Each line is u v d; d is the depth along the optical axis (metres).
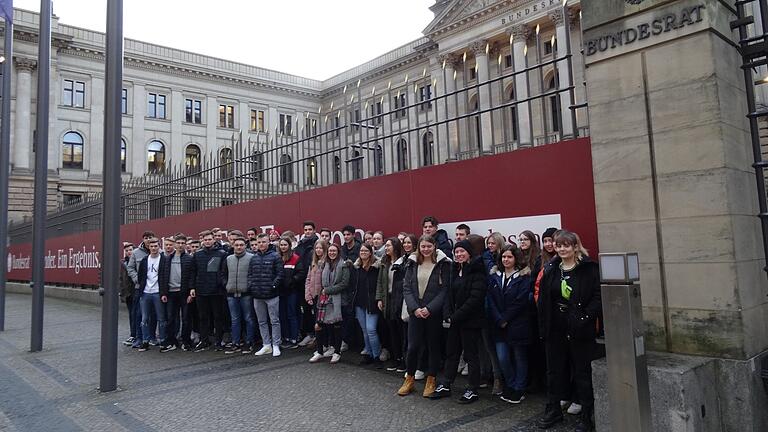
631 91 4.64
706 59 4.21
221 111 48.12
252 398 5.82
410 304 5.71
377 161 8.92
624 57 4.69
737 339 4.04
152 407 5.61
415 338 5.78
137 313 9.30
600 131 4.84
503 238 6.10
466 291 5.41
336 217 9.52
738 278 4.08
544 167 6.39
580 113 7.52
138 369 7.48
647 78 4.55
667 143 4.42
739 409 3.98
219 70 47.53
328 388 6.13
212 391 6.14
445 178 7.56
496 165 6.91
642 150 4.56
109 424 5.11
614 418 3.12
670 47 4.41
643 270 4.54
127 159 43.38
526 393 5.82
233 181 12.72
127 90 43.84
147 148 44.44
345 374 6.78
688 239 4.29
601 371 4.14
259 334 9.07
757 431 3.96
